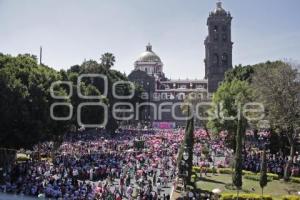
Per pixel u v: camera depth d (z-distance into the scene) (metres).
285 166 65.62
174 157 80.31
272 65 85.75
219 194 50.94
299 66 75.94
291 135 65.88
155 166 69.94
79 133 124.75
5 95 63.88
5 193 47.72
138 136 131.12
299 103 66.56
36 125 67.19
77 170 57.97
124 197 50.31
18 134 64.88
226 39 192.75
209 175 64.94
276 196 53.03
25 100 67.81
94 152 79.88
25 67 76.94
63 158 69.00
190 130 55.94
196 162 73.25
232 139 77.44
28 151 81.25
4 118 63.66
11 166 58.03
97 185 53.75
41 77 77.44
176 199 49.28
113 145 95.62
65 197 46.84
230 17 192.25
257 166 68.25
